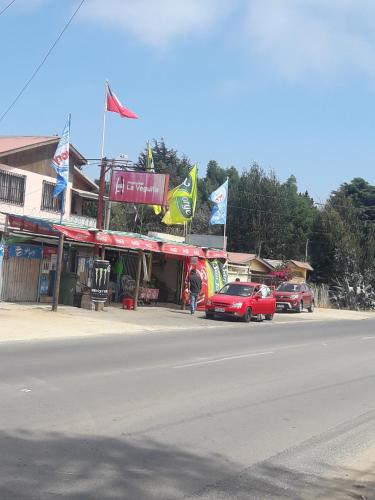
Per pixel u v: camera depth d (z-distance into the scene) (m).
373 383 11.29
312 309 37.06
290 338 19.06
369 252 51.00
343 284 47.84
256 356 14.06
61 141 21.12
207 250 28.78
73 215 32.88
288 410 8.52
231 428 7.27
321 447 6.78
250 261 44.88
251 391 9.72
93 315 20.91
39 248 22.78
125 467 5.52
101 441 6.27
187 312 26.75
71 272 24.11
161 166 73.69
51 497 4.67
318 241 60.41
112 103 30.02
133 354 12.97
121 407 7.86
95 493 4.82
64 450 5.86
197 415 7.79
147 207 56.28
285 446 6.70
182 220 33.00
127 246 23.41
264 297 26.22
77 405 7.78
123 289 27.06
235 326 22.69
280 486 5.40
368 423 8.06
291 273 48.91
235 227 63.19
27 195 29.16
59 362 11.16
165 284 30.59
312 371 12.33
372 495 5.34
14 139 30.78
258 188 63.25
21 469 5.24
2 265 21.36
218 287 30.23
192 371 11.25
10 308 19.86
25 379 9.27
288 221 65.19
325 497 5.21
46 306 21.73
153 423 7.18
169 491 5.02
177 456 6.00
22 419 6.91
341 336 21.06
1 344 13.26
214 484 5.30
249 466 5.89
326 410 8.69
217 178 94.44
